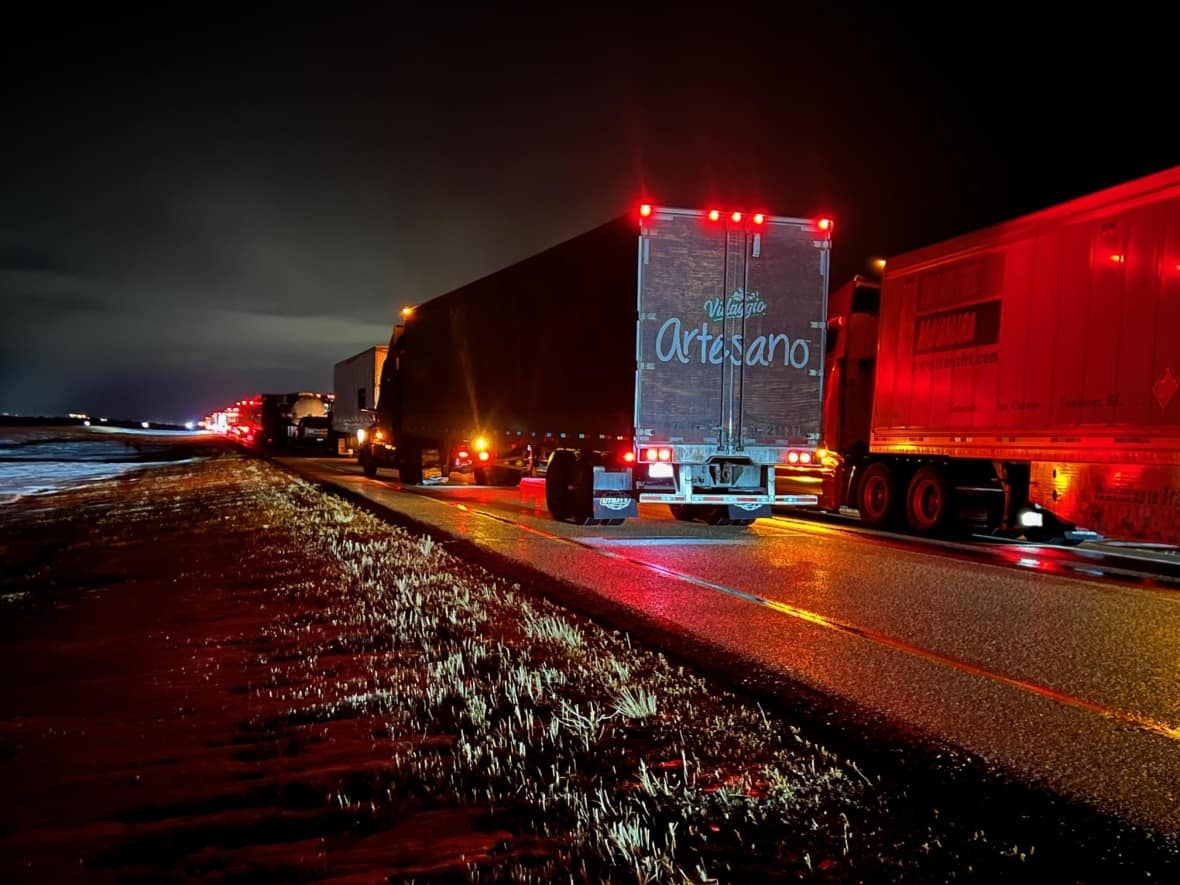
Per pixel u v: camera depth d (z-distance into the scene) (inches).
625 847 133.6
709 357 522.3
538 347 666.2
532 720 191.5
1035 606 325.7
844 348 689.0
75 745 185.5
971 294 557.0
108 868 132.5
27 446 2416.3
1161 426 427.8
